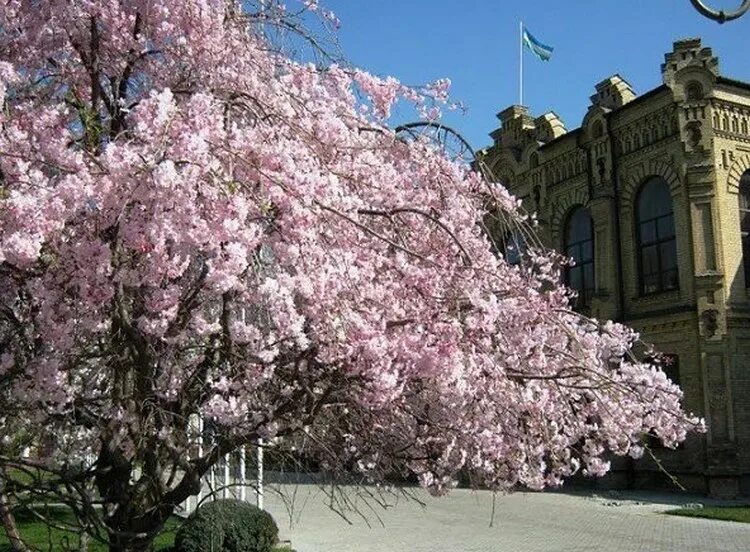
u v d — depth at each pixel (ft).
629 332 36.86
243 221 13.83
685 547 42.57
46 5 17.21
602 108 80.12
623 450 22.91
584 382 20.97
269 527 33.94
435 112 22.67
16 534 17.75
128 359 16.35
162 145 13.19
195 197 13.50
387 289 16.75
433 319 16.21
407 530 51.29
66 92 18.30
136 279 14.14
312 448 18.49
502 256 22.27
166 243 14.20
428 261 16.42
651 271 75.77
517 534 49.08
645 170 76.18
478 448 19.30
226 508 27.76
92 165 14.51
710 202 70.74
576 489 75.51
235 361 15.94
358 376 15.64
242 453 19.66
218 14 17.79
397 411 17.92
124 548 16.85
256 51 18.83
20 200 12.79
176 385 16.66
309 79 19.80
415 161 20.27
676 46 72.95
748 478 67.62
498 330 17.49
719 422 67.51
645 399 21.24
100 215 13.82
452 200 20.27
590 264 83.10
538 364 18.97
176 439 17.62
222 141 14.57
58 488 17.37
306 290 14.28
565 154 85.66
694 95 72.43
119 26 17.56
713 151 71.20
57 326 14.38
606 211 79.36
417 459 18.71
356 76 20.89
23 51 17.72
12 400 15.78
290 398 16.55
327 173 16.11
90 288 14.12
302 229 14.49
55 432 18.49
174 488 18.04
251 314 16.55
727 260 70.23
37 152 14.78
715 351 68.59
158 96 13.74
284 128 16.42
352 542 46.47
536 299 18.69
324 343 15.15
